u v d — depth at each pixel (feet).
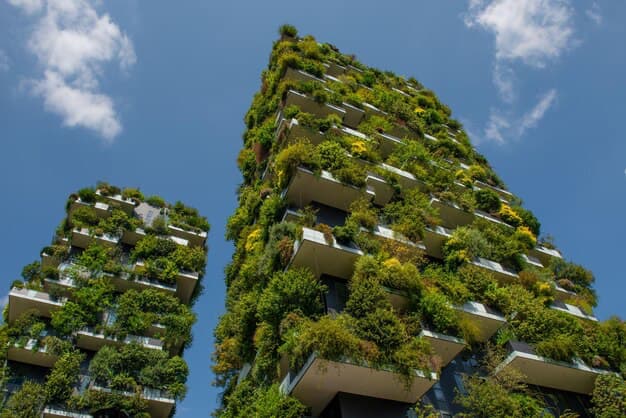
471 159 135.95
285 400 59.16
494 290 83.20
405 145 113.70
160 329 104.63
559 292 100.27
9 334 92.43
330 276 77.00
